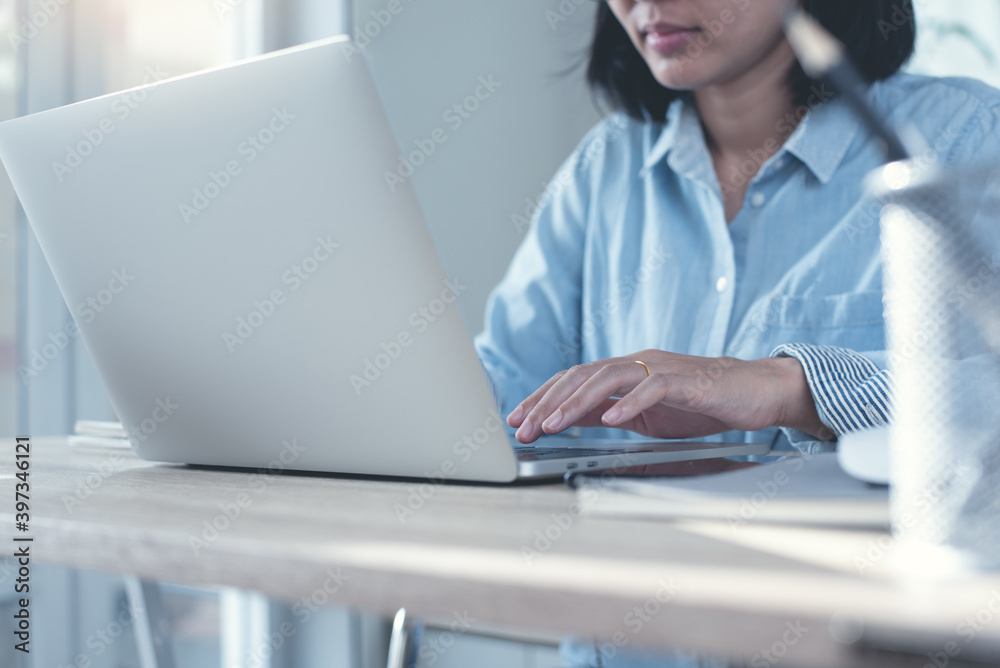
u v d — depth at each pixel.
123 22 1.80
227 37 1.83
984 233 0.27
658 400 0.63
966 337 0.28
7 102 1.66
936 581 0.26
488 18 2.18
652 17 1.17
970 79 1.22
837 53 0.28
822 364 0.76
